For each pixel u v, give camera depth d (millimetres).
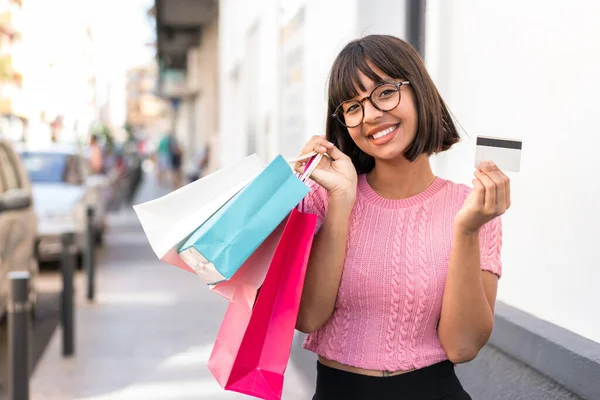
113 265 9641
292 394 4387
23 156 10781
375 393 1764
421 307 1756
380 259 1773
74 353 5352
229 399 4352
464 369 2986
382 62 1736
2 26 38125
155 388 4570
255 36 10070
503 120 2971
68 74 54406
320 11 5422
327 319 1829
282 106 7469
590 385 2146
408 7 4215
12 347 3514
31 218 6625
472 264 1688
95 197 10977
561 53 2549
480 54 3195
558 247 2566
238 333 1749
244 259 1592
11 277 3504
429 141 1784
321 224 1861
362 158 1950
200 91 27281
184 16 21125
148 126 101625
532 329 2498
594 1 2354
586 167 2391
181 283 8328
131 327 6191
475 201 1618
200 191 1763
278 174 1634
